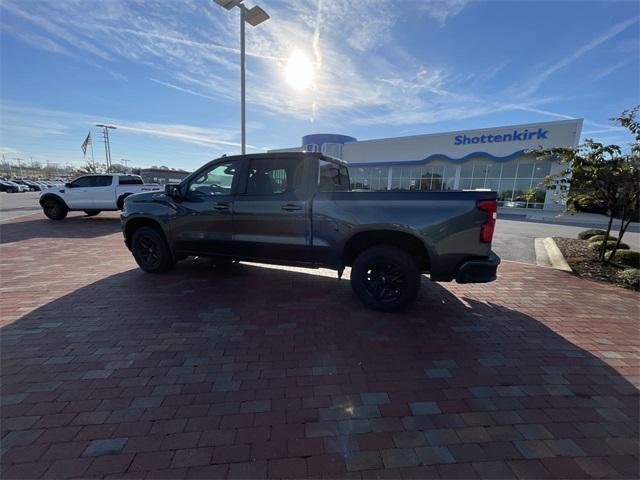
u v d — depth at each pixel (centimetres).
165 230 481
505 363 277
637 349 302
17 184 4041
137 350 288
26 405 217
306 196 391
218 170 445
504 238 988
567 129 1988
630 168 548
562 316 373
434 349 298
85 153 4088
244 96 973
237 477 168
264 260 429
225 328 333
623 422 211
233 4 899
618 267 581
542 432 201
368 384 246
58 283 468
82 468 171
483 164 2367
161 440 190
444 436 197
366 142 2972
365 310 383
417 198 348
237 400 225
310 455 182
